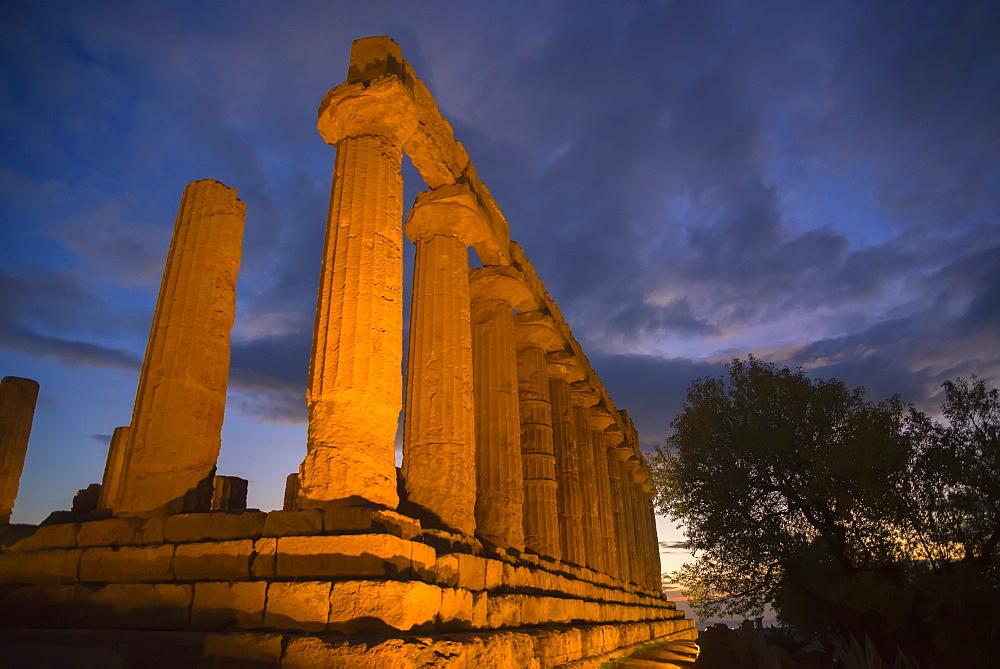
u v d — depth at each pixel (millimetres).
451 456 10516
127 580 6996
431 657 5734
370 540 6418
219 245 9609
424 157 12008
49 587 6988
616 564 21500
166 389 8547
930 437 15906
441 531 8977
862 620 13148
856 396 17078
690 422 18234
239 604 6332
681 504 18031
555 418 19031
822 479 15250
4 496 18938
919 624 12352
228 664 5637
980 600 11805
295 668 5488
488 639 7160
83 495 19297
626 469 28922
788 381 17422
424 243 12633
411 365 11469
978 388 15922
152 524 7375
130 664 5684
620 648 16125
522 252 16953
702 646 17078
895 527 15281
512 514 13156
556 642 10609
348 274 8664
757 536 16031
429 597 6832
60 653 5715
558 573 14398
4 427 19406
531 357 17203
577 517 18016
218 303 9375
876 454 15109
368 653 5426
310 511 6875
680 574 17906
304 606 6117
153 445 8242
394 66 10516
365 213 9086
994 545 14219
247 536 6961
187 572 6836
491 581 9805
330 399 8023
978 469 14969
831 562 15664
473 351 14891
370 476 7730
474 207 12812
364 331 8320
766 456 16594
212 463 8781
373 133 9789
